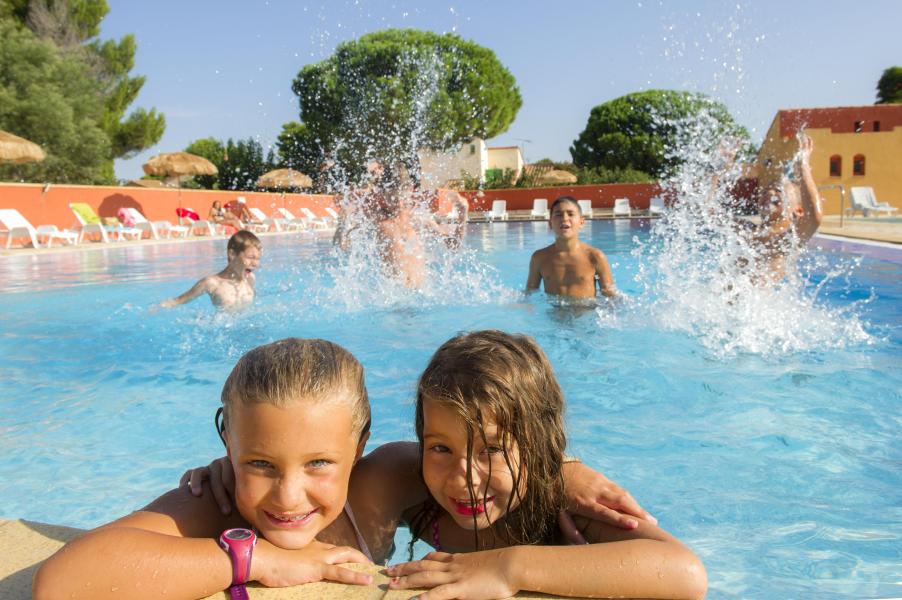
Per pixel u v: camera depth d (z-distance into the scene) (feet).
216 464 4.82
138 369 11.90
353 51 95.04
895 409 9.07
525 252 34.22
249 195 67.56
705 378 10.62
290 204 73.56
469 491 4.24
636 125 109.29
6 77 71.05
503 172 99.19
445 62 96.17
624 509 4.49
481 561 3.85
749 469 7.28
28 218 44.55
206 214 62.03
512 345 4.57
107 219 49.08
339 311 16.47
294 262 29.89
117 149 82.89
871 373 10.63
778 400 9.52
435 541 5.28
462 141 102.32
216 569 3.69
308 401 3.73
